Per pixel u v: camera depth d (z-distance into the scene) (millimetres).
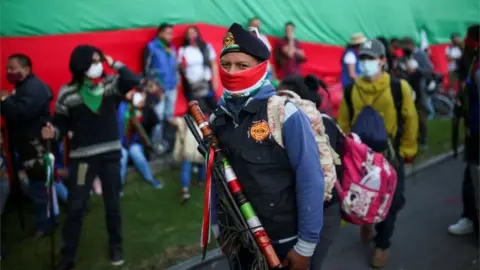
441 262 4504
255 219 2309
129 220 5316
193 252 4656
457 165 7480
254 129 2295
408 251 4730
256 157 2287
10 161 4883
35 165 4602
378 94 3975
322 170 2400
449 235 5062
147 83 6738
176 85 7652
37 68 6574
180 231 5098
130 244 4793
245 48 2289
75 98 4082
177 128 5738
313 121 2637
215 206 2660
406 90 3977
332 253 4699
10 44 6336
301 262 2330
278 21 9000
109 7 7129
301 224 2289
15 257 4562
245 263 2553
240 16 8555
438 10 12922
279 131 2277
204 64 7730
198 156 5598
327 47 9992
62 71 6773
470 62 4383
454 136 4863
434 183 6684
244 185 2336
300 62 8852
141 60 7527
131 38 7395
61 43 6742
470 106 4430
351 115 4137
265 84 2371
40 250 4711
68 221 4184
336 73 10156
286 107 2291
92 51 4023
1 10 6234
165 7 7684
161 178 6527
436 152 8047
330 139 3311
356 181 3441
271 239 2367
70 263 4223
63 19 6730
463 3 13531
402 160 4109
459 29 13539
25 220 5332
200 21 8109
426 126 8094
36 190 4848
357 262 4523
